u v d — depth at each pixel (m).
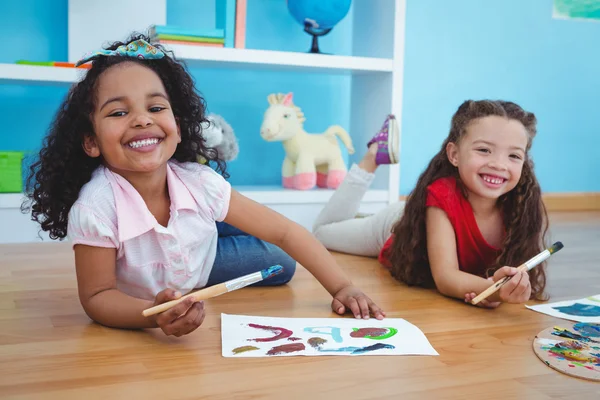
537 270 1.34
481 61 2.64
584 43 2.80
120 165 1.06
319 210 2.12
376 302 1.29
